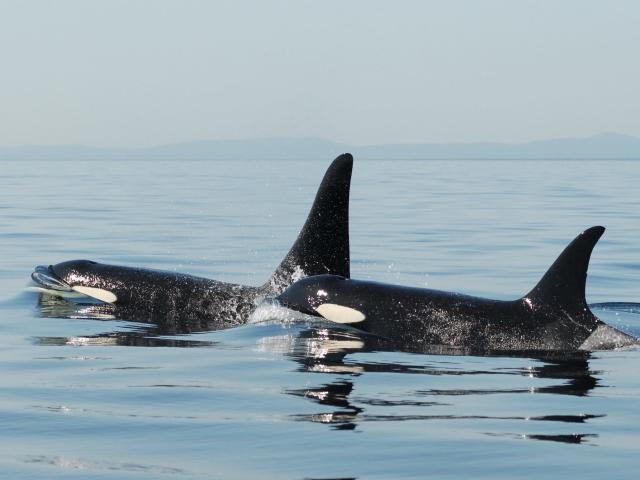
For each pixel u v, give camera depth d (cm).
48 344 3186
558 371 2745
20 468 1881
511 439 2075
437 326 3175
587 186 16650
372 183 17850
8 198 11538
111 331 3428
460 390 2523
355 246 6412
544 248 6378
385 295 3309
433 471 1878
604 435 2114
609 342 3041
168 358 2953
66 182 17488
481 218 8800
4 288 4378
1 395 2458
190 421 2212
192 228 7619
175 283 3862
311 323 3503
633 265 5597
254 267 5397
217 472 1864
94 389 2527
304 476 1847
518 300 3172
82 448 2011
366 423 2197
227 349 3095
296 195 13162
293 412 2291
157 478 1828
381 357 2944
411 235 7162
